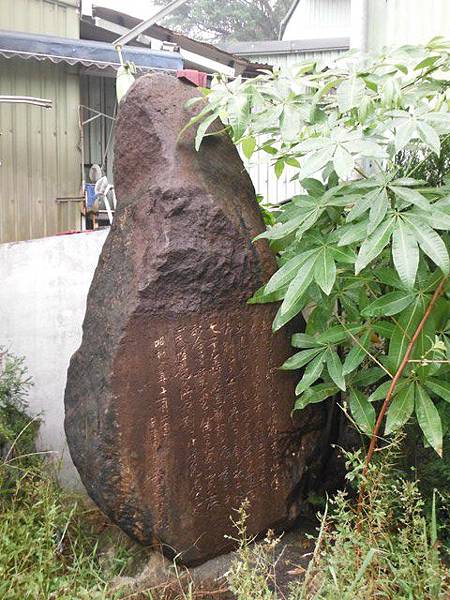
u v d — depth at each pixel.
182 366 2.92
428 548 2.42
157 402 2.88
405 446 3.23
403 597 2.17
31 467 3.49
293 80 3.07
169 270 2.86
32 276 4.32
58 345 4.34
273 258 3.16
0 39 5.89
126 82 3.77
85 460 2.97
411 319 2.64
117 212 3.12
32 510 3.15
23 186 6.78
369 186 2.64
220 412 3.00
